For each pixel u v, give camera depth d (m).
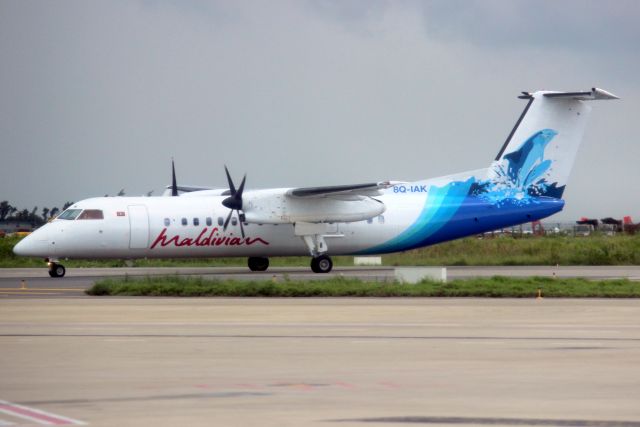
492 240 134.62
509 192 94.62
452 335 40.44
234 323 45.34
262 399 26.52
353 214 90.62
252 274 89.00
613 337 39.59
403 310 52.00
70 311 51.59
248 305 55.38
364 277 81.00
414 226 93.75
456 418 24.11
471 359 33.59
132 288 64.25
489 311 51.28
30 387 28.27
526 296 61.44
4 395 27.06
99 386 28.44
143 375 30.36
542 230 198.75
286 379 29.70
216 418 24.02
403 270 71.94
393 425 23.33
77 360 33.34
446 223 94.19
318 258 90.88
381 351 35.59
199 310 52.16
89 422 23.50
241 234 90.38
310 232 90.12
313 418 24.05
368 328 43.16
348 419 23.95
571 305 55.00
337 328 43.19
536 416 24.34
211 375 30.39
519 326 43.91
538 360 33.34
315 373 30.78
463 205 94.56
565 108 94.69
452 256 122.62
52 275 86.75
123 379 29.62
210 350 35.91
